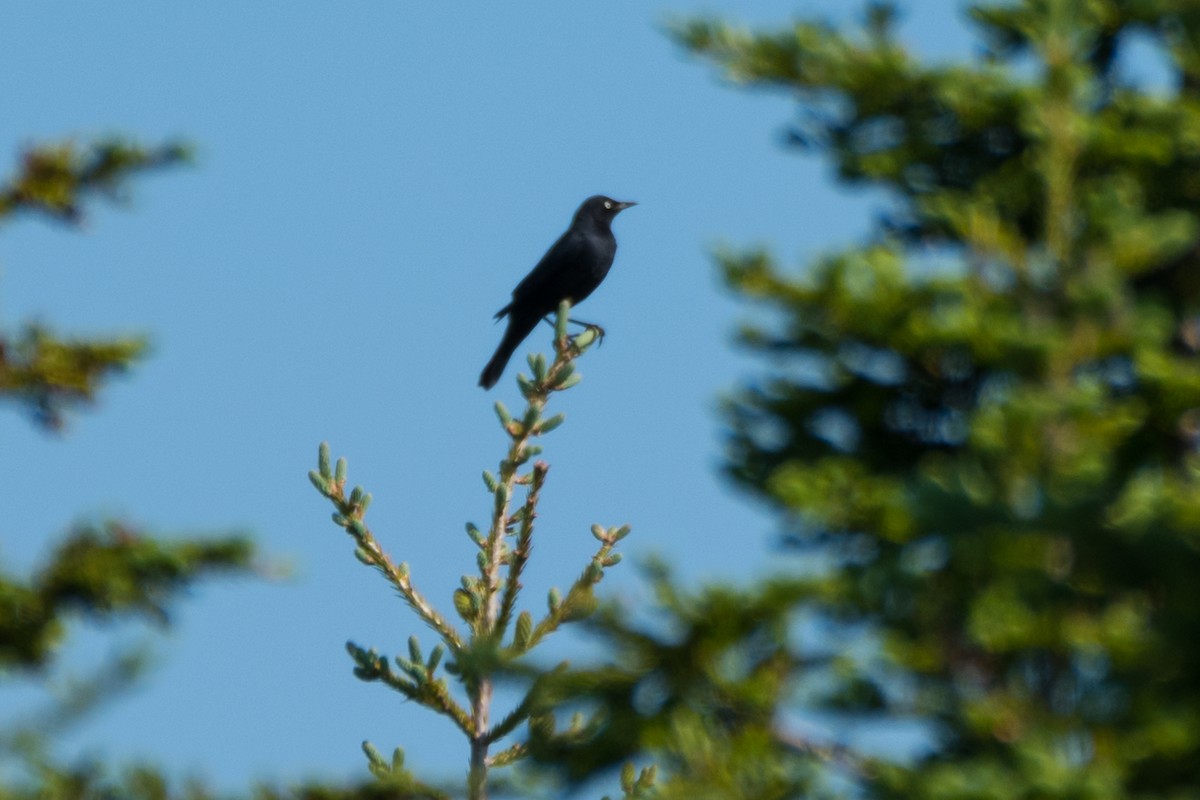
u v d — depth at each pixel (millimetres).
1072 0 12875
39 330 16406
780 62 13969
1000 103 13125
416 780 14109
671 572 11359
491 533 15328
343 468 15469
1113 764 10570
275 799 13422
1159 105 13109
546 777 13367
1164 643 10727
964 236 12125
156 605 14906
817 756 11469
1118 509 10945
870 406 13039
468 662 11859
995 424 11055
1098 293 11320
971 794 10219
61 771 11797
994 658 11297
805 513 11570
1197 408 11938
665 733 11672
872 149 14062
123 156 16781
